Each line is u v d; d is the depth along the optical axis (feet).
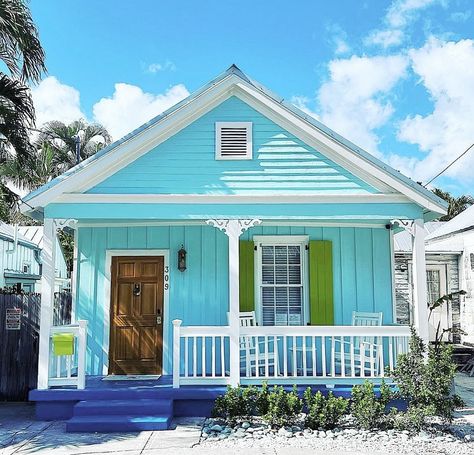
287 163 28.25
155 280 31.55
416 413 22.47
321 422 22.74
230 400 23.66
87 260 31.65
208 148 28.30
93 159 27.07
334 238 31.73
